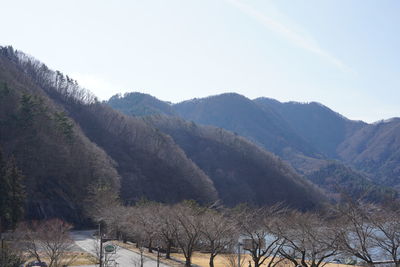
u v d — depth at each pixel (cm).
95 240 6488
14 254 3975
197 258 5597
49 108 11500
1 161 6638
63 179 9712
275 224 4191
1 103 9244
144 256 5181
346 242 3472
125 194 11619
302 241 3762
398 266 3159
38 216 8356
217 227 4506
